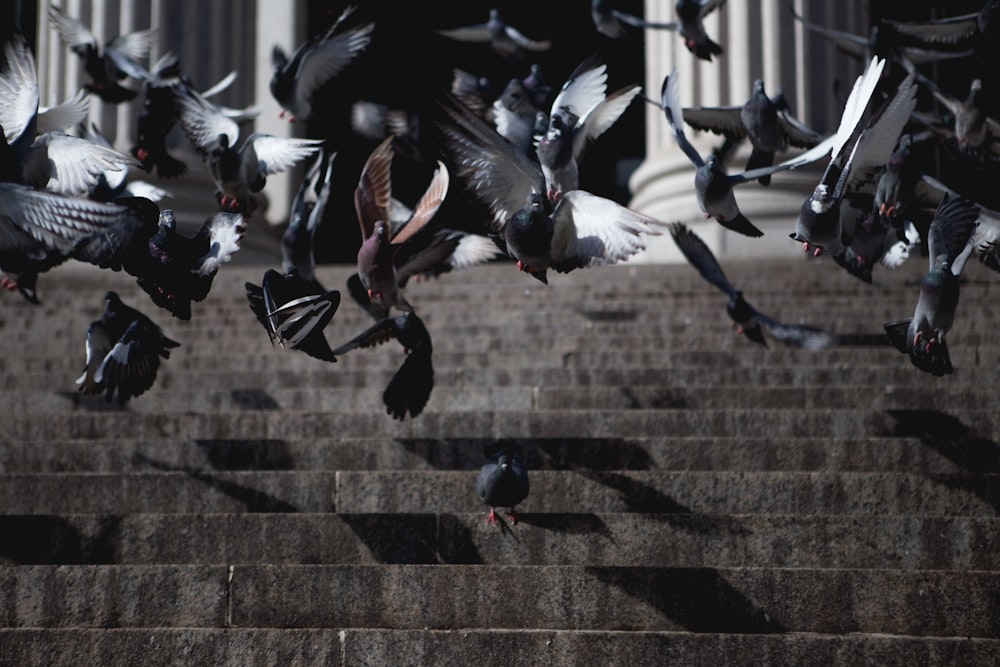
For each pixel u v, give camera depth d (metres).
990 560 5.24
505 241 4.59
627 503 6.17
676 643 4.63
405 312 5.89
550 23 26.47
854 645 4.55
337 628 5.02
